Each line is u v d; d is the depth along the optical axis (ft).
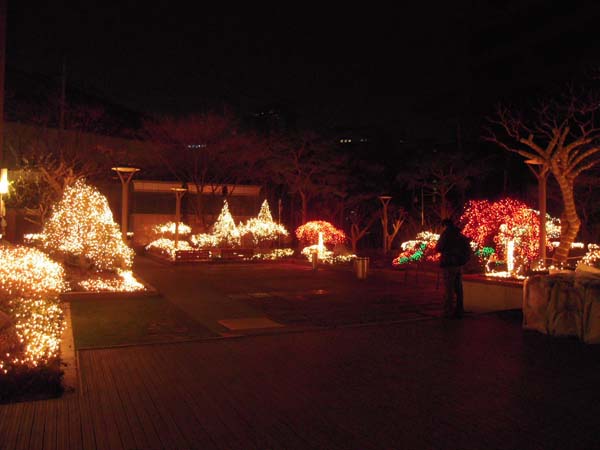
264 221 99.50
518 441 13.30
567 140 74.59
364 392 17.29
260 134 120.06
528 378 18.76
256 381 18.54
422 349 23.34
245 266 78.23
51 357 19.22
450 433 13.82
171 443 13.12
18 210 97.86
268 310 38.17
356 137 114.11
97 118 112.78
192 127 110.83
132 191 115.44
